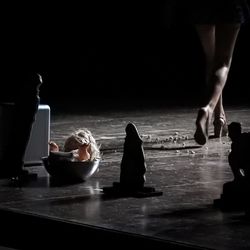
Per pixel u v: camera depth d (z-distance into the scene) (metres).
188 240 4.34
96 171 6.14
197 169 6.23
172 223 4.70
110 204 5.16
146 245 4.41
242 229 4.57
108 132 7.90
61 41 13.79
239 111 9.44
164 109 9.73
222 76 6.85
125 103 10.39
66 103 10.40
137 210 5.00
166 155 6.80
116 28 13.77
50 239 4.82
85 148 5.82
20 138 5.93
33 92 5.90
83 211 4.97
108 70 13.35
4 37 13.73
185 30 13.34
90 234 4.63
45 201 5.24
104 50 13.76
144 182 5.45
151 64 13.44
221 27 6.91
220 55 6.93
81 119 8.83
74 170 5.71
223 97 10.95
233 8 6.86
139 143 5.40
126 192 5.41
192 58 13.27
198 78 12.88
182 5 7.12
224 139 7.61
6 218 5.05
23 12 13.77
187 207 5.07
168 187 5.62
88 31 13.84
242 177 5.05
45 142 6.24
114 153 6.88
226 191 5.11
